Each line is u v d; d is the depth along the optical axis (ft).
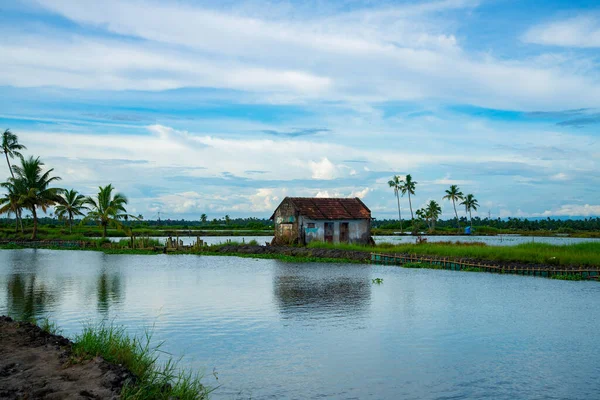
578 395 33.14
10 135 239.30
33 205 226.58
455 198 442.09
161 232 337.93
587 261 98.78
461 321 55.01
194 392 30.55
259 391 33.58
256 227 451.94
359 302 67.15
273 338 47.47
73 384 27.63
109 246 192.85
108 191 232.32
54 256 156.04
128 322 54.13
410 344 45.39
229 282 88.94
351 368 38.58
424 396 32.89
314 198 171.73
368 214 171.73
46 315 57.41
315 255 143.33
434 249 128.26
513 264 105.09
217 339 47.06
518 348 44.06
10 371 29.48
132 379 29.76
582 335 48.62
